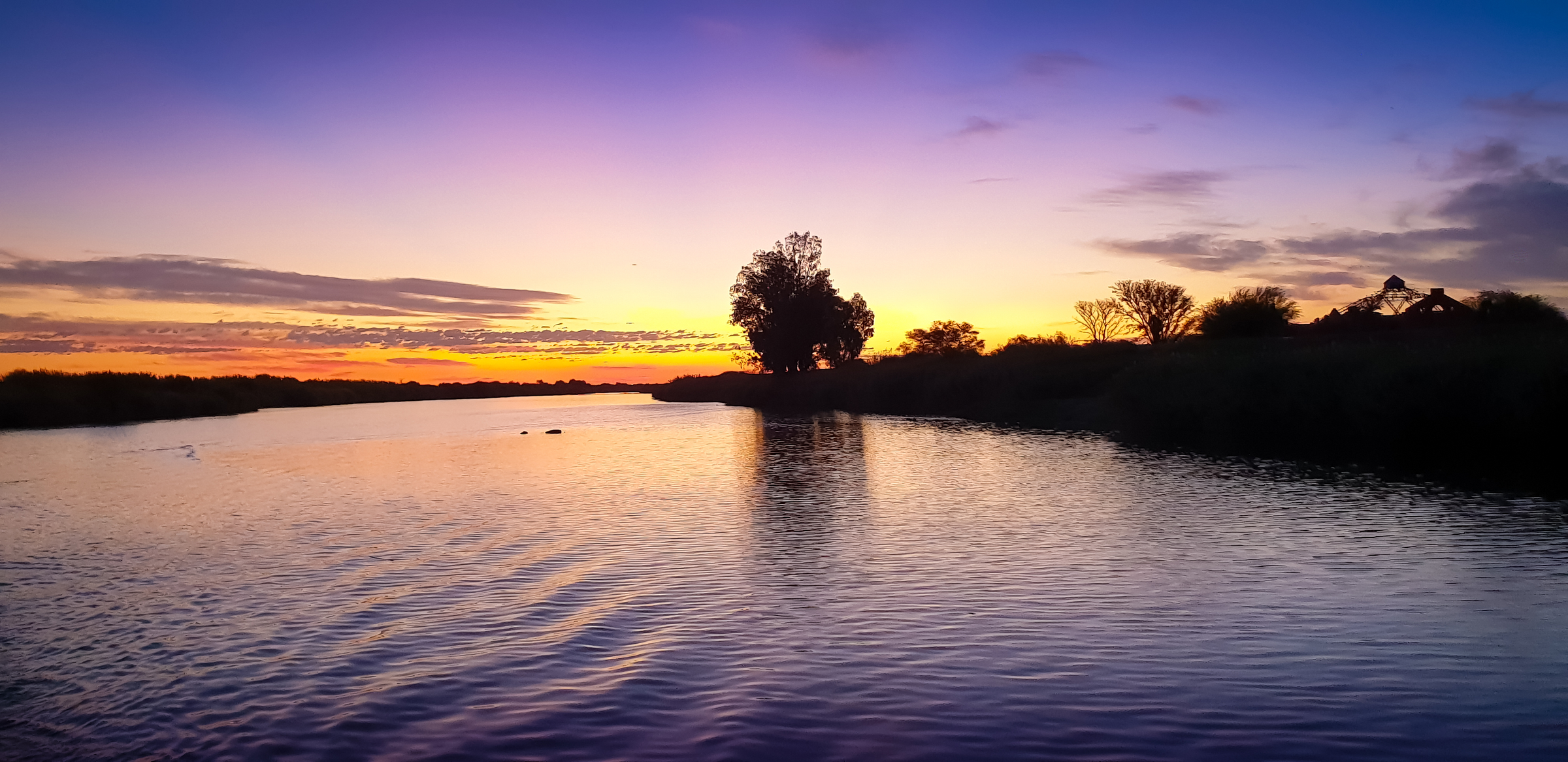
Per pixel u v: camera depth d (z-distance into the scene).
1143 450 30.75
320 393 114.38
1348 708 7.93
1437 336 38.69
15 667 9.90
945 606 11.47
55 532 18.75
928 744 7.31
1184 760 6.96
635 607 11.76
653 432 48.38
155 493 25.23
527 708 8.27
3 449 42.06
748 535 16.75
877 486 23.17
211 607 12.34
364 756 7.34
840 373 79.12
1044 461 28.16
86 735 8.00
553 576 13.71
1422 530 15.52
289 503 22.64
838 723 7.78
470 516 19.89
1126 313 83.12
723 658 9.61
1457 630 10.04
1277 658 9.28
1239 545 14.73
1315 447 29.70
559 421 64.44
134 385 78.81
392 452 38.66
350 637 10.70
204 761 7.36
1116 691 8.41
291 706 8.50
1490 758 6.95
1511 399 23.91
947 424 47.72
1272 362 32.31
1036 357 59.22
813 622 10.87
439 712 8.26
